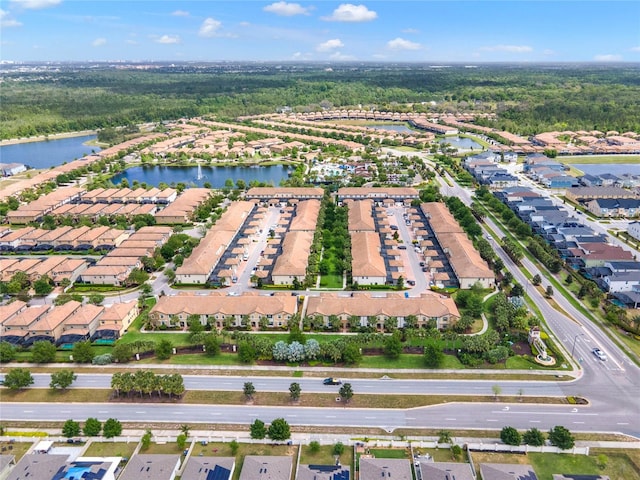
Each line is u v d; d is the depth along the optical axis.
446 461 122.94
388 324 180.12
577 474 118.12
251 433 128.38
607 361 163.00
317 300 192.38
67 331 181.50
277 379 156.50
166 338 179.62
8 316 187.75
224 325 186.12
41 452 127.00
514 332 180.25
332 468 118.31
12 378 150.00
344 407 143.25
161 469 116.50
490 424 135.88
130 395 150.00
